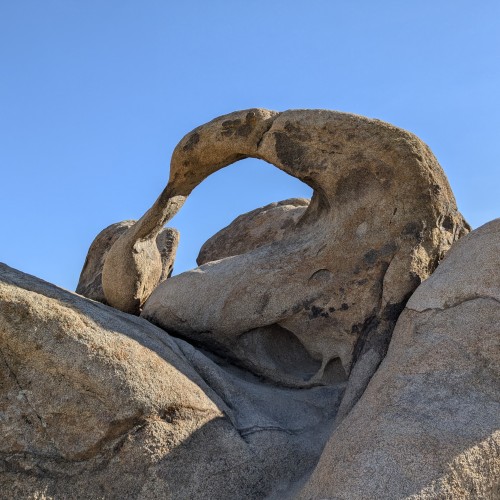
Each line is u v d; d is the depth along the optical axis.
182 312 5.50
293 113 5.35
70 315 4.08
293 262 5.30
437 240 5.11
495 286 4.25
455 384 3.90
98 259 8.20
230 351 5.35
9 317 3.95
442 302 4.36
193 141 5.67
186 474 4.04
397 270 5.01
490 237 4.54
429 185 5.08
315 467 4.14
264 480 4.25
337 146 5.21
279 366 5.25
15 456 3.91
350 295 5.09
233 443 4.25
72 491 3.88
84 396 3.99
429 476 3.47
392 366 4.17
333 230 5.26
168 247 7.75
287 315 5.18
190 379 4.34
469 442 3.58
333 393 5.02
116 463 3.94
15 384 3.98
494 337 4.03
